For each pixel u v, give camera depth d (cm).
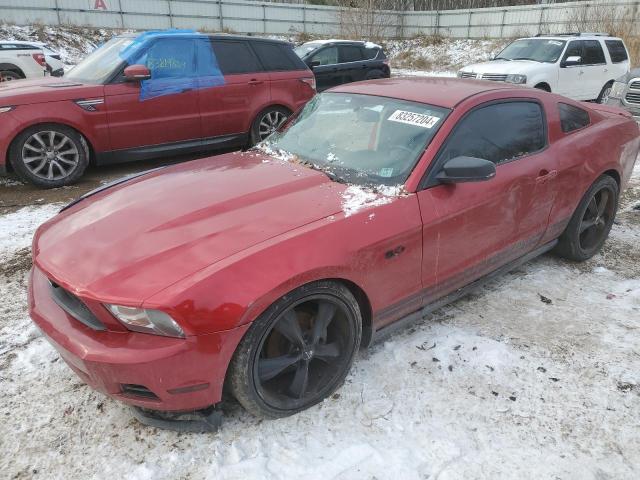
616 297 359
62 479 215
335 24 3209
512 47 1232
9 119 543
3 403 256
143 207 262
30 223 482
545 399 261
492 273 340
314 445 231
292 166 307
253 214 246
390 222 256
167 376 203
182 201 263
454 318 331
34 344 302
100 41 2455
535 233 353
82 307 221
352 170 293
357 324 256
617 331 319
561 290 369
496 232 317
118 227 245
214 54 673
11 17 2375
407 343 303
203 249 221
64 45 2314
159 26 2752
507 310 341
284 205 255
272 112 737
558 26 2628
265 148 351
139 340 203
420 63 2750
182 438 235
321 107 361
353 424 243
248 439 234
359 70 1280
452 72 2483
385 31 3209
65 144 584
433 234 275
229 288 205
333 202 259
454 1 3775
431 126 295
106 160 615
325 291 235
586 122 396
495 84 355
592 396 264
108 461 224
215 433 237
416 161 281
